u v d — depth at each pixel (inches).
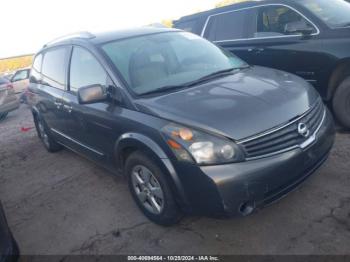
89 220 143.4
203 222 127.3
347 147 164.7
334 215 119.0
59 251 127.6
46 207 161.6
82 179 183.0
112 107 135.6
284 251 107.2
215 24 245.4
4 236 108.5
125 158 138.9
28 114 419.5
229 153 102.6
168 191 116.4
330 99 190.2
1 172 218.1
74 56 168.7
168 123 112.4
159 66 144.9
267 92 121.2
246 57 224.7
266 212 126.3
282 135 109.1
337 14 192.2
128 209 145.8
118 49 149.3
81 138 169.6
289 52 198.8
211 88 127.4
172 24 281.4
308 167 114.3
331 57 179.3
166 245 119.3
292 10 199.6
